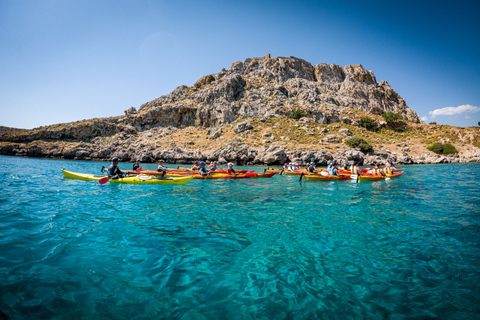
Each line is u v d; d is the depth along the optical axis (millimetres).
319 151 41219
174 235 5875
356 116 69250
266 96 72688
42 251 4746
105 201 9516
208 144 50875
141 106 87000
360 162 42906
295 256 4836
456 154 50562
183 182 15148
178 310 3117
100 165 33594
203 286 3709
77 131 60031
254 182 17156
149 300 3318
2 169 22391
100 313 3006
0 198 9469
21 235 5551
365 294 3588
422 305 3334
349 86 90438
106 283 3707
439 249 5250
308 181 17812
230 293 3543
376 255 4934
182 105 67438
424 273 4227
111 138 60188
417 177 20734
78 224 6500
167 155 43781
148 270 4141
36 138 57812
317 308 3227
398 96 97562
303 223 7039
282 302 3348
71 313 2988
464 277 4098
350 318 3029
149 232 6031
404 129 70125
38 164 31641
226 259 4648
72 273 3963
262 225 6816
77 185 13367
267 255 4859
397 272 4250
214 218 7465
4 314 2896
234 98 71188
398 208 9039
